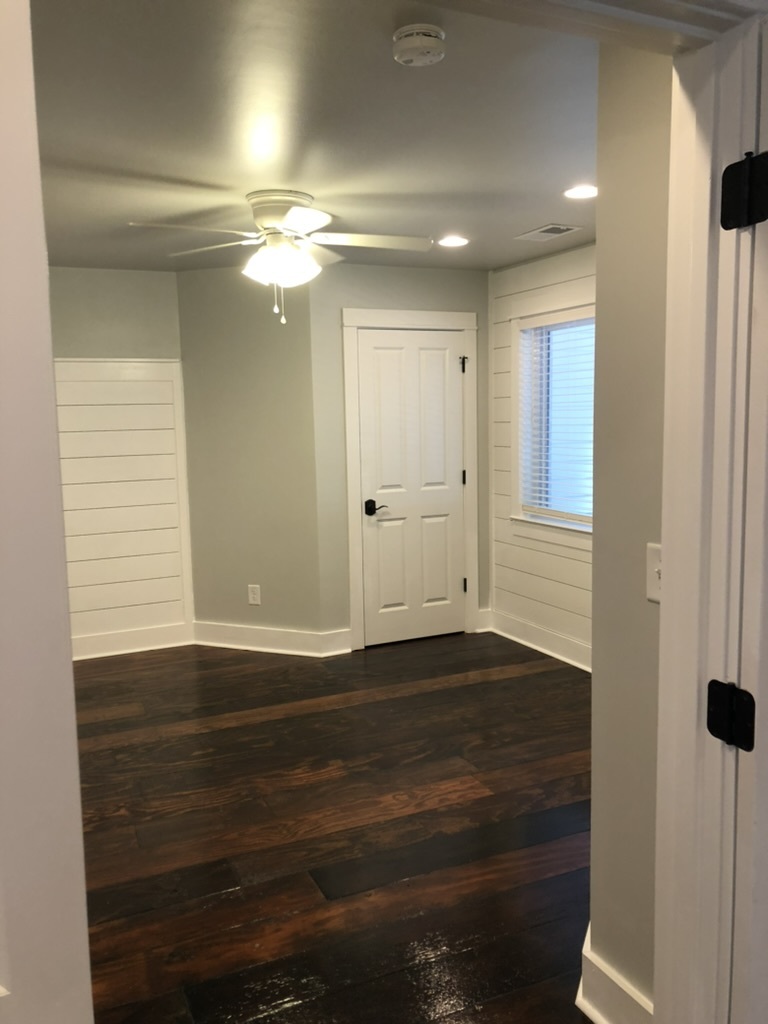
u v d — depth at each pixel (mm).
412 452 5023
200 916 2369
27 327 744
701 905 1291
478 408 5195
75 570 4848
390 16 1756
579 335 4457
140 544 4984
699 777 1273
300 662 4754
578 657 4598
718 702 1228
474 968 2127
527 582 5020
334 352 4703
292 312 4645
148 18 1749
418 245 3205
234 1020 1966
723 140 1141
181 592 5125
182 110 2289
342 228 3844
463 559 5277
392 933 2273
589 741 3543
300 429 4727
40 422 758
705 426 1202
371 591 4992
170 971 2139
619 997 1833
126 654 4980
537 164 2834
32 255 740
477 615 5344
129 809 3016
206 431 4934
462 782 3182
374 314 4777
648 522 1664
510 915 2346
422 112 2338
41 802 790
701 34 1112
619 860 1830
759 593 1161
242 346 4777
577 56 1975
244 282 4711
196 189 3057
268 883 2525
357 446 4832
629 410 1690
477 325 5109
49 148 2582
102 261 4453
